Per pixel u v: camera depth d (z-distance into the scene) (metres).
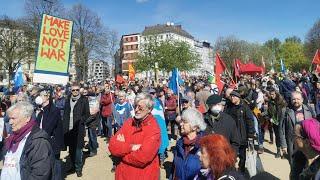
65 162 10.56
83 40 60.03
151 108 4.77
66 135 9.34
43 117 7.32
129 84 23.05
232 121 6.69
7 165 4.47
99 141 14.24
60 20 8.05
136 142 4.65
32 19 52.34
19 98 8.63
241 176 3.21
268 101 10.92
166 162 10.34
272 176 8.79
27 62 55.44
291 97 7.28
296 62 87.31
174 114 13.46
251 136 8.00
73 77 60.91
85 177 9.30
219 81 13.95
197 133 4.53
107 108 14.16
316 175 3.23
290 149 7.16
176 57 66.56
